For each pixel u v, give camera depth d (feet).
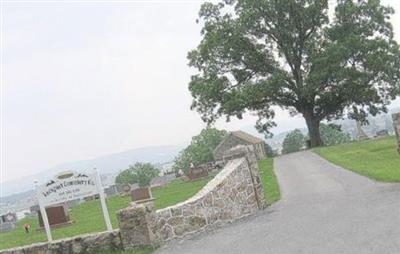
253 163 54.08
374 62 163.32
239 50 179.22
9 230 109.60
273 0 175.01
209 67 181.98
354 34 169.37
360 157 91.81
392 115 59.88
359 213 38.63
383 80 170.40
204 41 179.63
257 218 47.09
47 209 86.79
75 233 67.77
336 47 163.02
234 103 165.78
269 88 165.89
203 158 291.79
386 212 36.76
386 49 170.30
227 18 182.09
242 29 175.52
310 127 184.34
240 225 44.80
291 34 178.70
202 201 45.85
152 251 39.63
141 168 257.55
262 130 190.80
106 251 41.88
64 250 42.93
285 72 176.14
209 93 173.88
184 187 124.36
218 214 47.09
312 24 179.73
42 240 68.85
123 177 256.52
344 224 35.50
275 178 83.56
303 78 176.24
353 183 57.77
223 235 41.11
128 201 118.62
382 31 176.35
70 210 124.88
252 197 52.08
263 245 33.94
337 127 200.54
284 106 185.98
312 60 165.99
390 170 62.85
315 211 44.01
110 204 119.03
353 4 173.99
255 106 181.47
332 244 30.32
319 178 70.59
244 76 184.75
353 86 170.71
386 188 48.75
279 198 58.39
